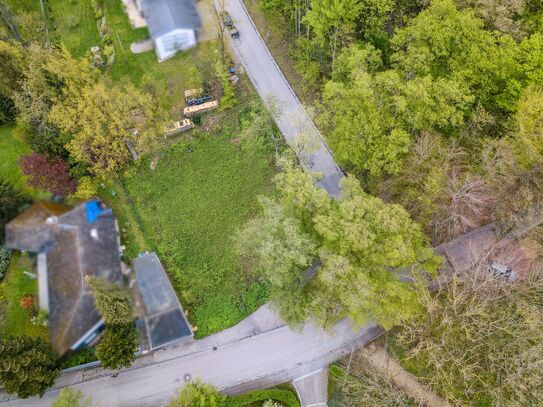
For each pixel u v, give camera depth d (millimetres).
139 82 53656
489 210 41812
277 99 49344
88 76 46875
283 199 38219
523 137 34500
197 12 56312
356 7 44000
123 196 47969
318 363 40750
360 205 33844
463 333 37156
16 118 46562
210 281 44062
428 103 36656
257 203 47469
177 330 41500
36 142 46125
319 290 35719
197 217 47031
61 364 39719
